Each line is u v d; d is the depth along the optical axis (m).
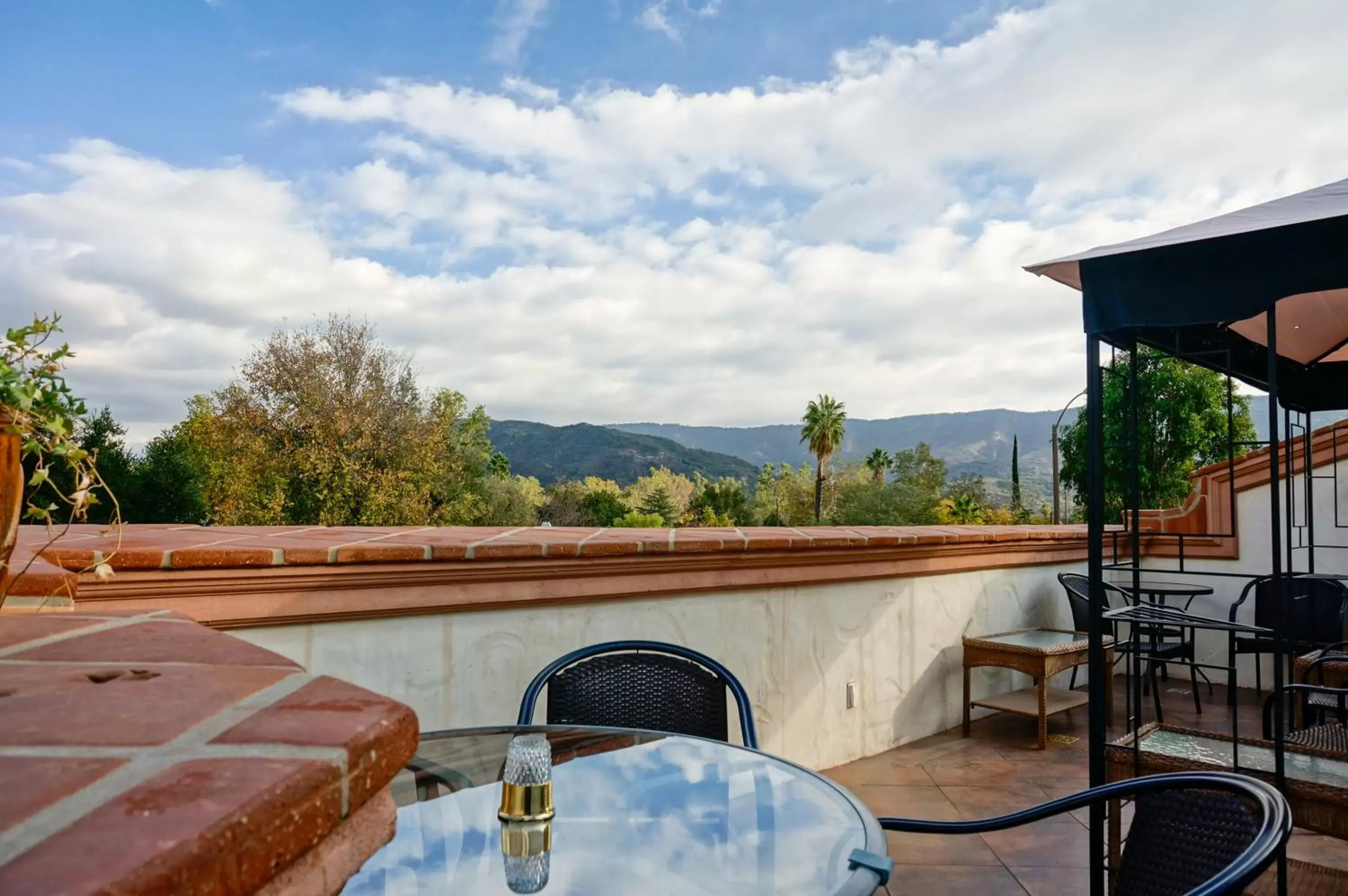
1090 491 3.18
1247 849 1.20
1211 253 2.87
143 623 1.09
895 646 5.10
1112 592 6.89
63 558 2.21
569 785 1.84
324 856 0.56
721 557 3.91
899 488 46.69
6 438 1.10
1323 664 4.72
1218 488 6.90
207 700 0.67
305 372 31.41
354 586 2.80
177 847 0.40
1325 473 6.45
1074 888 3.16
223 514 30.23
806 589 4.52
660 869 1.41
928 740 5.22
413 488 32.44
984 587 5.88
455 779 1.85
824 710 4.59
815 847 1.51
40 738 0.55
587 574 3.41
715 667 2.75
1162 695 6.48
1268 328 2.81
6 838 0.39
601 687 2.75
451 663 3.12
